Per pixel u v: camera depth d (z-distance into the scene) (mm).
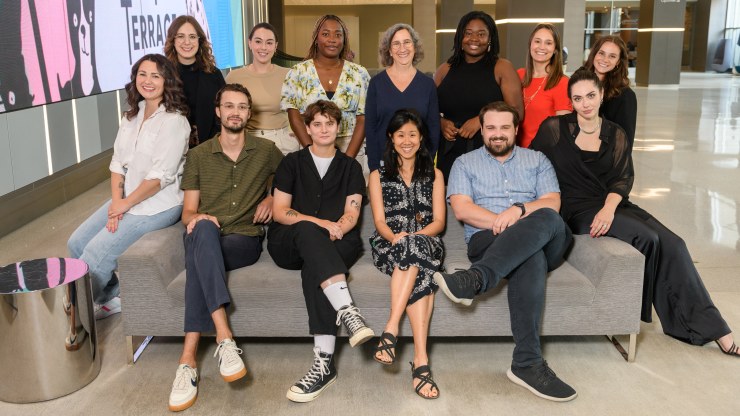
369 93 3787
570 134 3340
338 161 3234
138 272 2881
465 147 3943
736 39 28766
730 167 7516
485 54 3902
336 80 4023
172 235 3172
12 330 2605
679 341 3217
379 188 3189
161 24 8711
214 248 2822
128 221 3254
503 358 3037
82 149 6379
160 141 3297
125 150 3377
